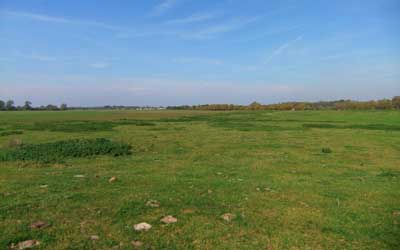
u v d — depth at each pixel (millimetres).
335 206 7445
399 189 9117
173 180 9875
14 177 10211
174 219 6336
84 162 13383
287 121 52750
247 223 6234
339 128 37000
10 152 14477
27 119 60125
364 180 10375
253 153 16984
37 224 5902
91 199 7605
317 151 17984
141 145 20219
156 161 13867
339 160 14891
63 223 6043
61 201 7406
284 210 7078
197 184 9344
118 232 5668
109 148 15945
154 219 6340
